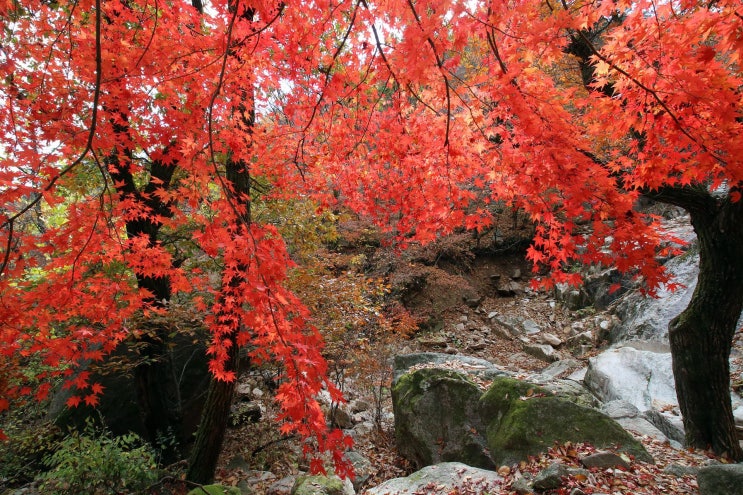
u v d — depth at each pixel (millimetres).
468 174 3012
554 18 1915
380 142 3100
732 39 1764
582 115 2885
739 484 2873
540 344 11375
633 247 2184
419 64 1776
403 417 6184
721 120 1933
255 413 7496
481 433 5043
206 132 2684
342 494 4609
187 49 2623
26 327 2260
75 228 2215
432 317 13445
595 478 3367
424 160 3016
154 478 4688
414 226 3492
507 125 2539
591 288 12172
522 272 15328
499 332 12672
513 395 4957
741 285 3967
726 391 4125
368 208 3779
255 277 1782
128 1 2852
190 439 6844
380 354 7719
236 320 2785
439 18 1635
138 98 2584
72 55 2480
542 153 2154
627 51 2133
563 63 5648
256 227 2004
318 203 4602
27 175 1856
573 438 4199
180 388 6840
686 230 10000
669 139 2199
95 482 4324
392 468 5973
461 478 4066
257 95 3582
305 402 1698
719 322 4098
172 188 6129
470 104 2467
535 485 3447
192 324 6238
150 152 2611
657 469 3592
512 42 2057
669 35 1962
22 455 5625
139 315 5027
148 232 5523
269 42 2566
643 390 6336
